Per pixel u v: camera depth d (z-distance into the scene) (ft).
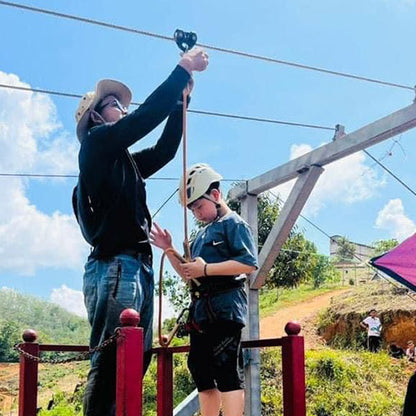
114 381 8.71
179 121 10.77
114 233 9.04
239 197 22.49
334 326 56.65
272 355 40.52
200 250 10.32
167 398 11.35
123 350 7.55
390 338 51.88
